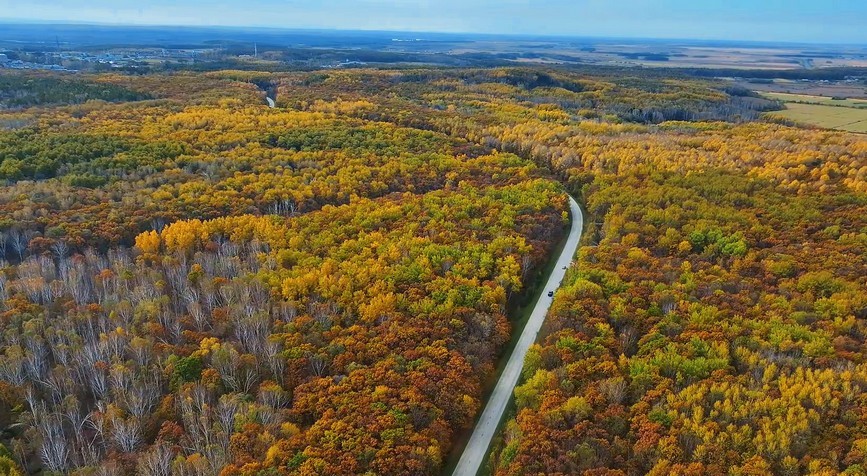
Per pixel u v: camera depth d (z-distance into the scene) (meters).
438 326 105.00
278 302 111.38
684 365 89.62
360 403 85.31
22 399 87.25
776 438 73.31
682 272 122.31
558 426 81.56
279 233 138.50
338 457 75.94
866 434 74.44
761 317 102.69
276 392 87.75
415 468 75.50
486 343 104.50
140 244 132.00
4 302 106.56
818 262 122.00
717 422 78.19
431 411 85.31
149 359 96.56
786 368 88.00
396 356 95.50
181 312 113.69
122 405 86.12
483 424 93.06
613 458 75.88
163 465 75.19
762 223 143.12
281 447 77.69
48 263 122.50
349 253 130.00
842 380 83.38
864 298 105.19
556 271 143.12
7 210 140.38
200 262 128.75
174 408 86.38
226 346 96.69
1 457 74.19
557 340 101.81
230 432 83.06
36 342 96.56
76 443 83.12
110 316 105.50
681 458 73.88
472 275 124.38
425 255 128.75
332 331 102.88
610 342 98.94
